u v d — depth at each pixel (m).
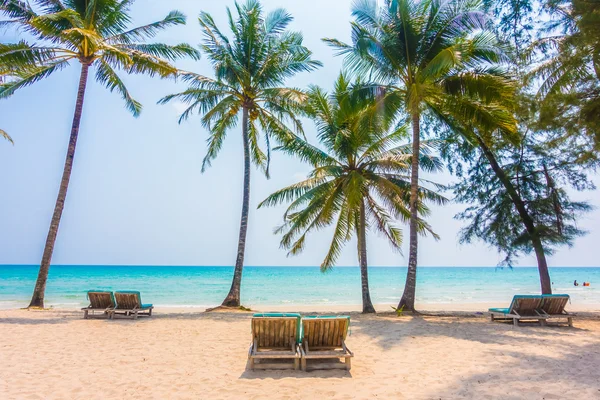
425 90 12.33
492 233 14.80
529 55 9.77
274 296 35.03
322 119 15.41
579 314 14.09
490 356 6.55
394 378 5.26
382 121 12.95
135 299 11.27
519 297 10.03
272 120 16.03
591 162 9.70
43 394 4.47
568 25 8.98
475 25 11.95
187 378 5.24
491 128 12.53
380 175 15.10
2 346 7.04
